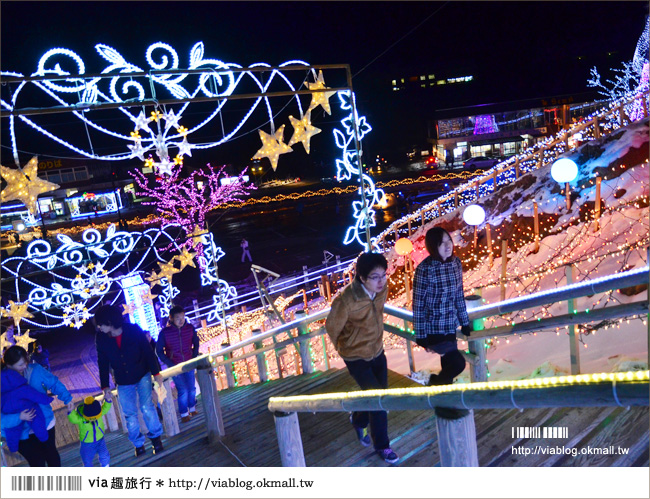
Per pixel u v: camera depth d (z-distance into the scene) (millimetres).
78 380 13484
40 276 23766
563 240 10172
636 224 8766
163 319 13164
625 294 6449
